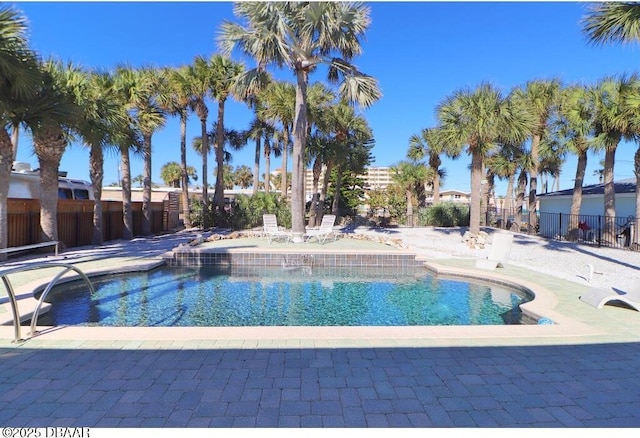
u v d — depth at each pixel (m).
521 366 3.24
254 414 2.42
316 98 18.06
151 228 18.11
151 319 5.80
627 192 16.05
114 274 8.33
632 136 12.47
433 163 26.34
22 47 7.47
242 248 10.86
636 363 3.36
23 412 2.43
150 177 17.52
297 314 6.25
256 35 11.79
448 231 19.39
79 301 6.67
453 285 8.30
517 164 21.45
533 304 5.57
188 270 9.57
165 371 3.04
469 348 3.64
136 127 14.23
